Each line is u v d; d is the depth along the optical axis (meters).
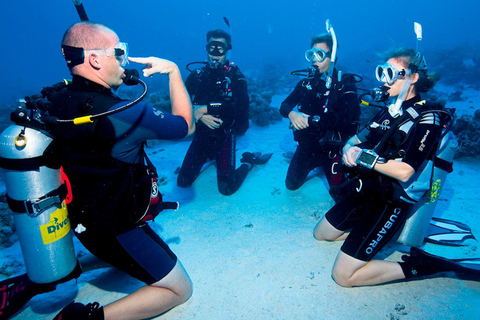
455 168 4.23
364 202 2.37
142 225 1.86
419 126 1.84
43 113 1.43
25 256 1.55
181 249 2.71
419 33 1.83
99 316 1.65
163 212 3.43
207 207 3.50
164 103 6.79
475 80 12.15
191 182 4.07
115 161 1.52
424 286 2.12
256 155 4.72
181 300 2.00
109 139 1.43
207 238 2.87
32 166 1.39
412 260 2.03
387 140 1.97
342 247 2.15
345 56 25.27
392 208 2.08
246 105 4.25
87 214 1.58
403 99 1.87
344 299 2.03
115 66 1.55
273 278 2.27
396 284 2.15
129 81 1.64
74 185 1.54
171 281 1.86
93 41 1.44
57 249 1.56
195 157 4.04
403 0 85.50
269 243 2.73
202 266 2.46
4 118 9.40
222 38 4.16
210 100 4.27
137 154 1.66
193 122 1.96
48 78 28.03
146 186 1.74
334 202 3.45
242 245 2.73
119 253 1.72
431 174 2.01
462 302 1.95
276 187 3.93
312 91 3.51
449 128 1.86
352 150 2.04
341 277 2.09
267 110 7.30
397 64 1.88
